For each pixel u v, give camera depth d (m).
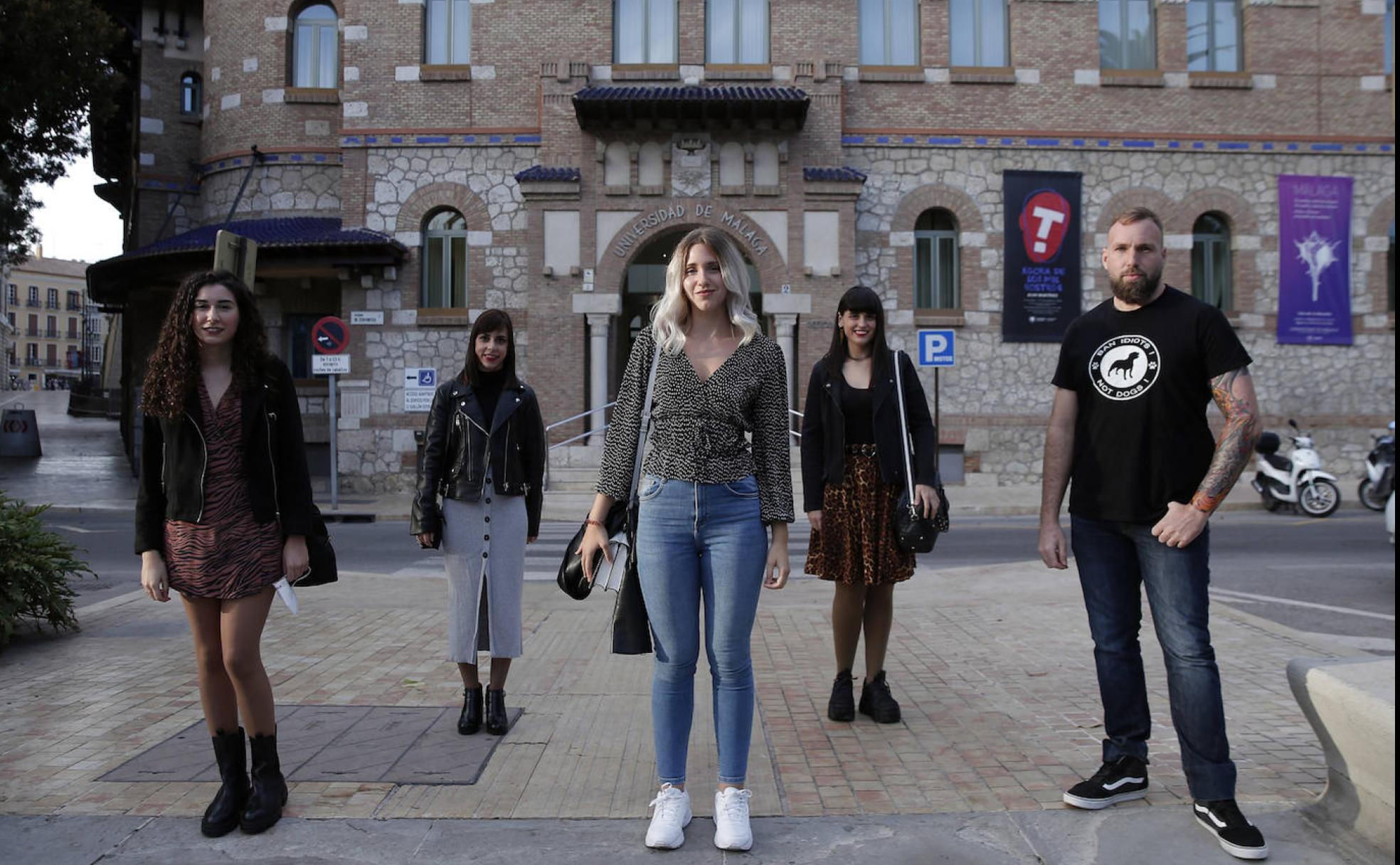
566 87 19.97
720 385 3.54
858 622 4.97
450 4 20.78
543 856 3.35
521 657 6.44
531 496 5.04
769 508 3.56
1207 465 3.61
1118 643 3.80
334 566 3.93
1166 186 20.70
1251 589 9.23
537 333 19.84
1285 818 3.58
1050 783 4.02
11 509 7.02
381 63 20.45
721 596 3.50
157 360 3.58
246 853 3.37
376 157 20.42
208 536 3.58
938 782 4.05
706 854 3.36
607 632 7.29
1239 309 20.75
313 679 5.84
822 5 20.38
